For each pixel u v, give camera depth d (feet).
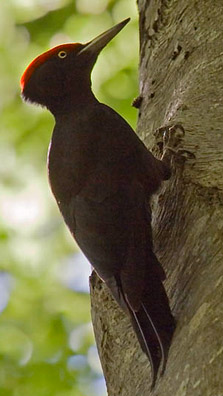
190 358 27.30
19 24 61.00
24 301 57.36
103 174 33.78
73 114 36.70
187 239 30.91
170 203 33.01
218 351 26.78
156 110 37.27
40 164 59.52
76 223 33.19
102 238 32.17
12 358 55.36
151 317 29.37
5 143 60.59
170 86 37.04
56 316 57.11
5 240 57.98
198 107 33.68
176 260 30.94
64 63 38.27
